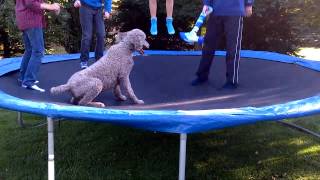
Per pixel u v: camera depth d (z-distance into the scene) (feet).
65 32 22.61
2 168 9.87
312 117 14.07
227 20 10.63
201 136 12.30
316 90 10.57
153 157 10.66
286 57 14.96
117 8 24.13
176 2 21.58
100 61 8.75
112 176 9.49
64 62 14.37
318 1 20.22
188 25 23.40
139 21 24.21
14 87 10.43
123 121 6.86
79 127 12.92
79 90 8.40
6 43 23.49
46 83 11.25
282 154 10.96
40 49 10.29
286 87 11.06
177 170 9.89
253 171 9.93
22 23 10.07
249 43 22.82
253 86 11.25
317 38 21.53
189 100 9.60
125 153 10.90
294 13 21.01
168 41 25.08
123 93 9.66
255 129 12.97
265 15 21.53
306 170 10.00
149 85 11.34
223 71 13.25
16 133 12.26
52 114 7.18
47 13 20.97
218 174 9.77
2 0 20.38
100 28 13.30
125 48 8.86
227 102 9.36
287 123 12.45
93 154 10.78
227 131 12.76
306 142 11.84
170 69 13.69
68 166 10.02
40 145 11.32
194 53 16.69
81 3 12.89
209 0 10.78
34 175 9.48
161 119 6.73
